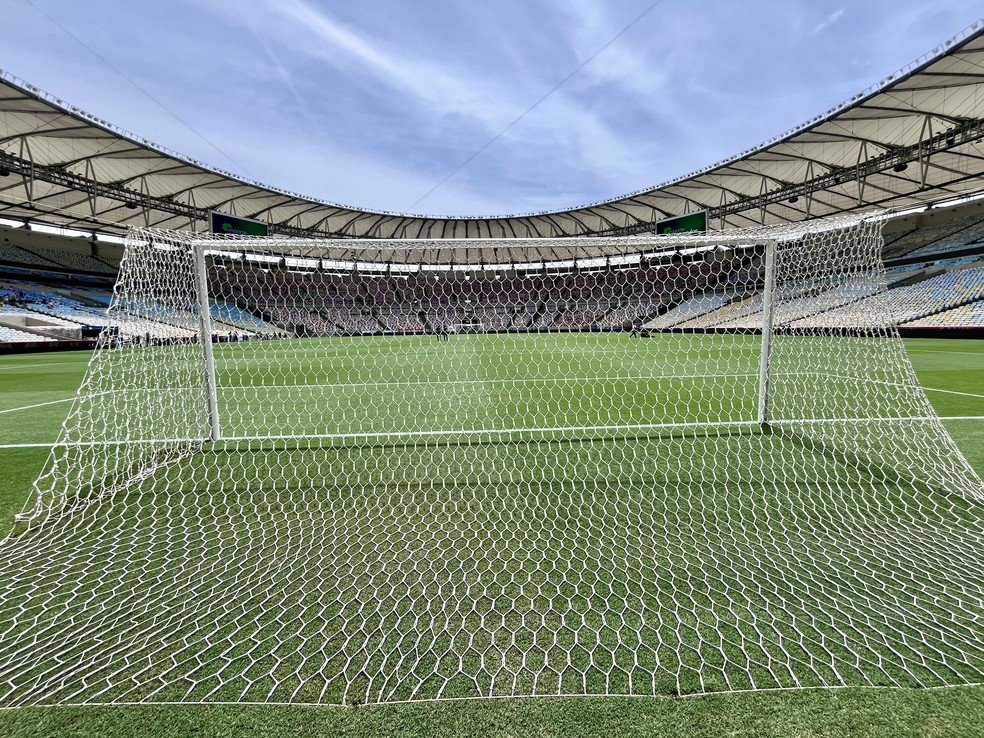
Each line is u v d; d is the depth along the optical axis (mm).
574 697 1197
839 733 1094
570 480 2809
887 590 1663
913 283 20156
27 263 23359
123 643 1430
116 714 1171
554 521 2258
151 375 3762
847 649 1365
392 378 7559
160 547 2037
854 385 5215
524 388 6312
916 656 1332
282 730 1115
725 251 6293
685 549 1971
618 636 1434
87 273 25828
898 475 2742
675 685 1232
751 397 5301
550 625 1491
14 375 8539
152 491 2670
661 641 1408
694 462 3062
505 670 1295
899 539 2039
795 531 2123
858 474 2781
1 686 1259
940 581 1716
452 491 2660
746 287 5559
